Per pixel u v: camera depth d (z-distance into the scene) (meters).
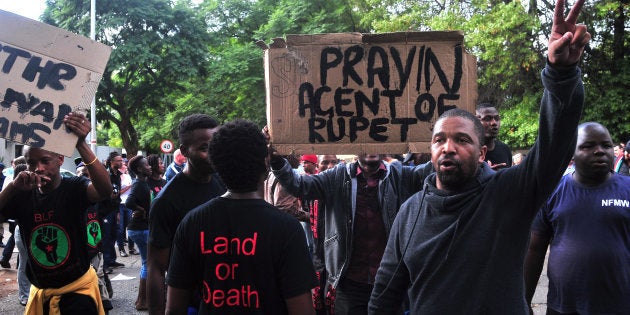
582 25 1.75
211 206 2.17
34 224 3.40
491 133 4.34
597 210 3.08
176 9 23.89
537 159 1.96
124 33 23.38
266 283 2.05
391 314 2.36
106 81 25.25
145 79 26.38
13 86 3.03
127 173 10.42
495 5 15.31
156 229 2.93
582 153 3.14
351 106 3.15
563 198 3.22
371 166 3.49
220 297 2.06
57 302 3.37
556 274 3.16
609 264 3.01
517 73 15.94
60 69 3.10
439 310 2.05
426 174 3.54
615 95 15.55
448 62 3.09
